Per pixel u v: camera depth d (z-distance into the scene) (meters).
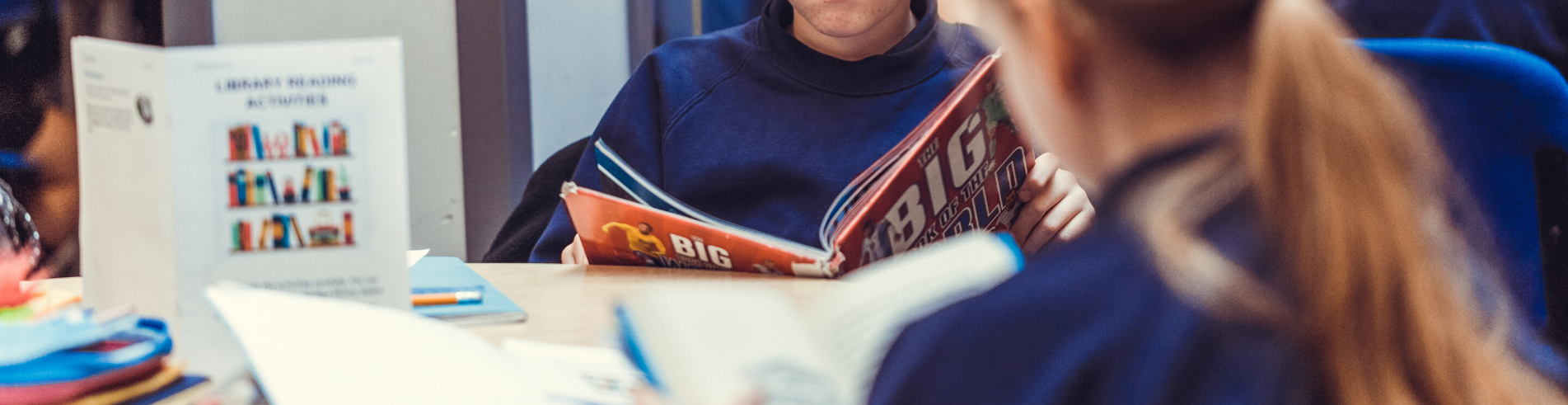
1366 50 0.30
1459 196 0.30
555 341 0.70
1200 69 0.29
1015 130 0.96
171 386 0.52
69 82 1.95
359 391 0.44
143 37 1.87
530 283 0.97
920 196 0.92
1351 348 0.25
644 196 1.18
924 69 1.51
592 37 2.34
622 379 0.55
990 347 0.26
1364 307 0.25
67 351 0.51
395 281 0.67
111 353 0.51
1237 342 0.25
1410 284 0.26
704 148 1.47
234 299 0.51
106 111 0.65
